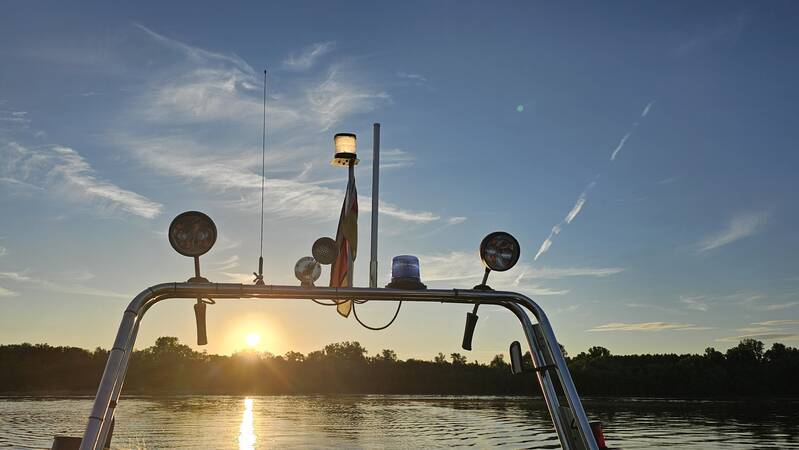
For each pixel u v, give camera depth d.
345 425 61.06
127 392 172.00
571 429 4.28
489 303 4.66
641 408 96.75
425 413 81.38
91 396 136.62
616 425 61.41
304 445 42.91
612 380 145.12
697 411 87.81
